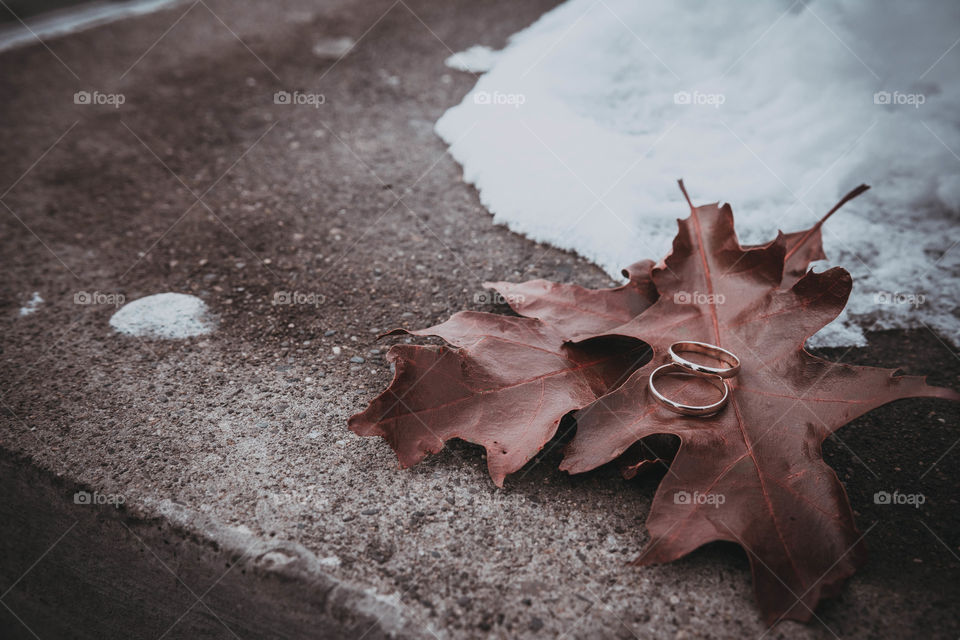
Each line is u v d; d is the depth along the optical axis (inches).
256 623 11.1
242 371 13.3
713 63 19.0
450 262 15.3
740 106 18.0
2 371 13.3
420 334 12.0
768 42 18.7
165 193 17.4
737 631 10.2
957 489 11.5
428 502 11.3
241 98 21.4
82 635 12.8
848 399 10.9
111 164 18.4
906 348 13.6
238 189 17.5
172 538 11.3
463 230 16.1
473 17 26.3
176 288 15.0
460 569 10.7
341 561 10.7
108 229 16.4
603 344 12.2
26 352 13.7
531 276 14.9
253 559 10.8
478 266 15.2
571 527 11.1
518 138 17.4
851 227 15.4
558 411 11.4
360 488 11.5
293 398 12.8
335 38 25.3
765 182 16.0
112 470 11.8
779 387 11.2
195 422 12.4
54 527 12.1
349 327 14.0
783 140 16.9
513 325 12.2
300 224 16.4
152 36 26.2
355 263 15.4
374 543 10.9
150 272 15.3
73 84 22.6
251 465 11.8
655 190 15.9
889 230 15.5
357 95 21.4
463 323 12.2
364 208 16.8
